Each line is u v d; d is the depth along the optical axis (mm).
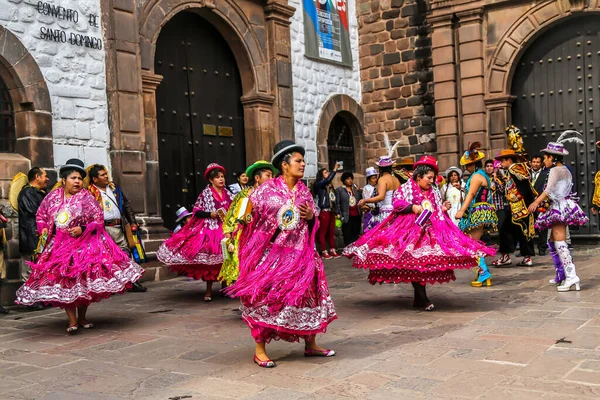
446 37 13648
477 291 7402
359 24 15227
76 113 8930
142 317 6652
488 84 13305
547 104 13039
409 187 6348
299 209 4469
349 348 4875
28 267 7641
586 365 4062
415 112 14648
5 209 7879
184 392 3910
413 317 6039
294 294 4305
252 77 12141
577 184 12727
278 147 4535
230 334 5598
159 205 10023
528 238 9234
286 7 12641
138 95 9680
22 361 4938
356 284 8484
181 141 11016
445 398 3562
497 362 4242
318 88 13914
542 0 12648
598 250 11328
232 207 5289
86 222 6113
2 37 8016
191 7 10750
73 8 8938
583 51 12625
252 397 3752
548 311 5941
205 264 7344
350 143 15258
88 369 4590
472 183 7891
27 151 8266
